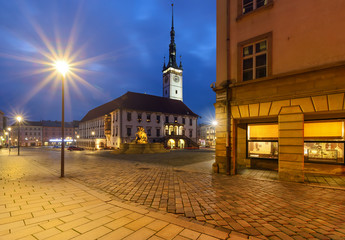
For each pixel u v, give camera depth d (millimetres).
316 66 7145
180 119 53344
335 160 8609
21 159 18328
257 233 3535
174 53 71000
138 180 7992
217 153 9758
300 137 7465
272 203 5160
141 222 3906
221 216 4309
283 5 8133
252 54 9062
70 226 3697
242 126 11266
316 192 6199
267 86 8383
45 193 5930
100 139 55312
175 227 3693
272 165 10258
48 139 99312
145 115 46812
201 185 7117
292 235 3469
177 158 17453
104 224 3799
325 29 7207
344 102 6680
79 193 5941
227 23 9664
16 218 4039
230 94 9469
